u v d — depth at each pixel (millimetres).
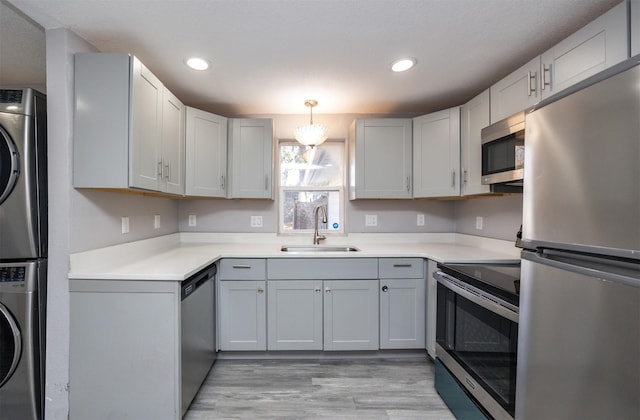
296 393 1805
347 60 1820
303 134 2285
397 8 1354
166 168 1880
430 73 1996
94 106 1488
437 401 1742
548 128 829
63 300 1450
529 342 890
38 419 1434
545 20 1440
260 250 2314
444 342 1746
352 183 2600
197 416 1604
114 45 1635
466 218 2660
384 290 2172
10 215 1388
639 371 591
